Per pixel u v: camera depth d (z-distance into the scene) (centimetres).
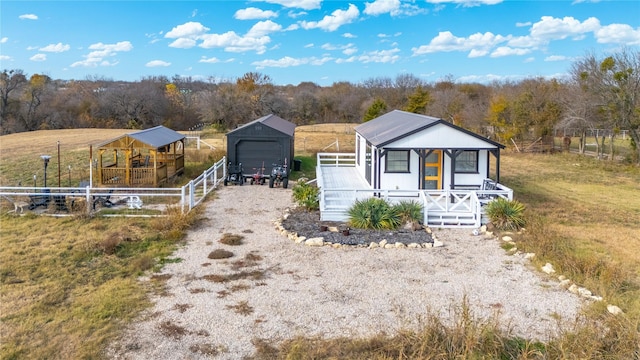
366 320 863
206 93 6612
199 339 786
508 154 3928
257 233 1435
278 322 852
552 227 1559
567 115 3706
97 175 2359
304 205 1755
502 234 1425
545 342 774
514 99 4266
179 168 2506
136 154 2606
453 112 5241
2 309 890
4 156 2989
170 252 1243
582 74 3462
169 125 6347
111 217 1586
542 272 1120
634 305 927
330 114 7156
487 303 945
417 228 1471
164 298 949
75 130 5103
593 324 792
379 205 1514
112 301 924
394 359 719
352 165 2780
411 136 1741
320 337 796
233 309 903
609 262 1180
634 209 1917
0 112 5719
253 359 728
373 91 7481
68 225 1488
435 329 758
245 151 2458
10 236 1364
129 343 770
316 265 1159
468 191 1614
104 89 6694
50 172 2447
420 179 1777
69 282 1030
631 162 3300
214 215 1653
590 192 2328
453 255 1248
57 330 810
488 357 715
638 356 688
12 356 725
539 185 2519
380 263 1179
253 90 6675
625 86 3231
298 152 3481
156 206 1773
